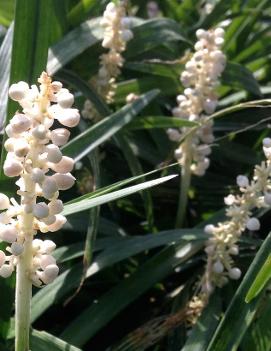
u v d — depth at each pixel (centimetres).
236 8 69
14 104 37
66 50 50
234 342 34
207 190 57
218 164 61
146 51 59
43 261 27
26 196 25
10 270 27
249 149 59
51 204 26
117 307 41
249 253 47
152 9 76
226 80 60
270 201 38
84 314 41
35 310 40
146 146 57
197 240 44
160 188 55
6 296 39
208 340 39
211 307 41
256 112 61
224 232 39
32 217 26
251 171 58
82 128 49
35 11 40
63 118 24
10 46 45
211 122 47
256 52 67
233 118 61
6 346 39
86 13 55
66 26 53
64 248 44
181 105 47
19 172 25
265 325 37
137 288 42
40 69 40
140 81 57
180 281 49
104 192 33
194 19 72
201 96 46
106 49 55
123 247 43
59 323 46
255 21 67
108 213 53
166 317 41
